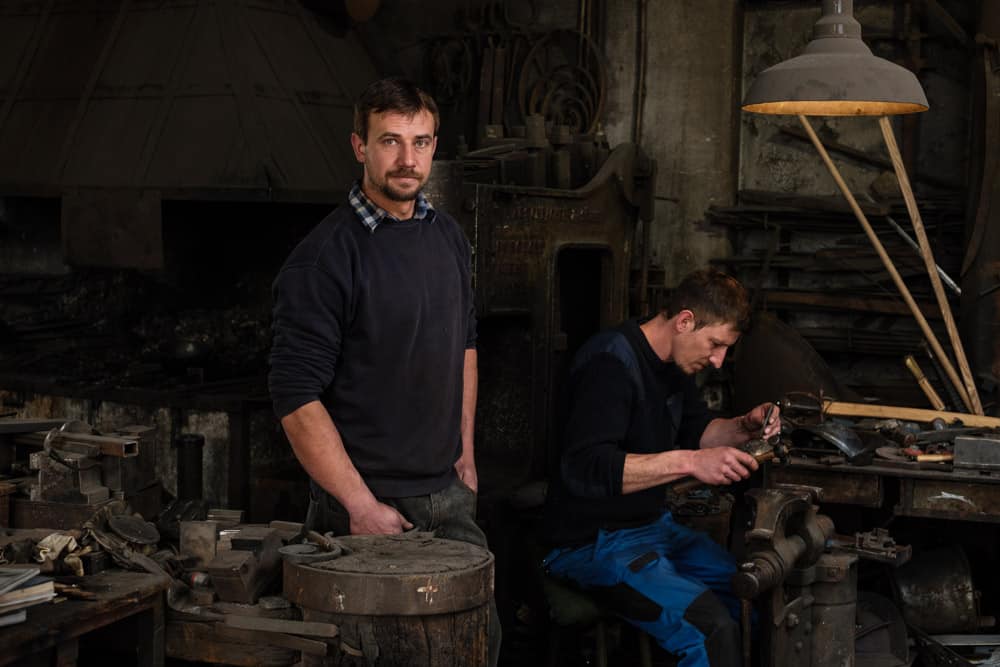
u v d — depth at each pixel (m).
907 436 3.76
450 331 2.77
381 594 2.30
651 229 5.77
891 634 3.49
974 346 4.71
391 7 6.20
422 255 2.72
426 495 2.78
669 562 3.25
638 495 3.36
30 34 5.44
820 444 3.68
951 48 5.23
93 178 4.86
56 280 5.96
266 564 2.60
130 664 2.71
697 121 5.64
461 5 6.08
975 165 4.89
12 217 6.06
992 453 3.45
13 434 3.19
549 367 4.55
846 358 5.48
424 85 6.20
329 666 2.35
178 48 5.11
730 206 5.62
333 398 2.72
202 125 4.89
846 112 3.71
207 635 2.51
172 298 5.92
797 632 3.01
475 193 4.13
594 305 5.19
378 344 2.66
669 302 3.34
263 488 4.49
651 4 5.68
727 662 3.01
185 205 5.87
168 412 4.62
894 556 3.10
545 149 4.95
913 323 5.36
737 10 5.55
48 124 5.13
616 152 5.04
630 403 3.28
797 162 5.53
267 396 4.53
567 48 5.87
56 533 2.62
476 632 2.40
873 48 5.36
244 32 5.14
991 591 4.43
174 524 2.94
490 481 4.31
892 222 5.20
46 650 2.30
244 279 6.02
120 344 5.63
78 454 2.88
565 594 3.31
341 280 2.62
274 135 4.90
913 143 5.31
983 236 4.68
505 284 4.33
